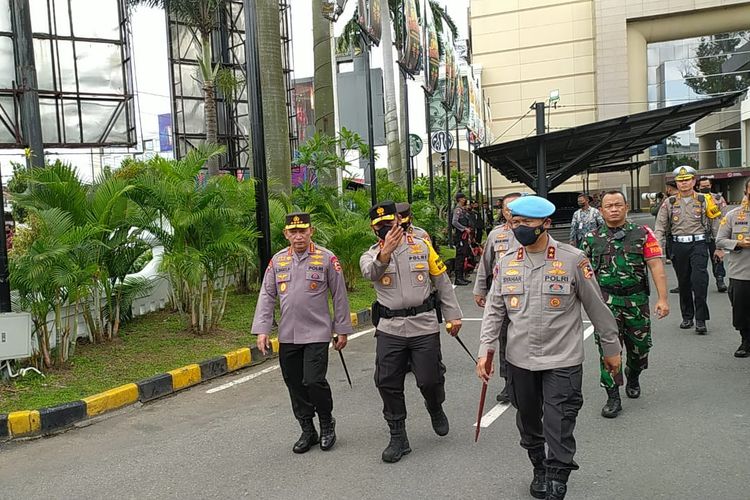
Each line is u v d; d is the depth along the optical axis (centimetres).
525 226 369
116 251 832
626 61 4272
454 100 2291
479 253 1781
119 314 873
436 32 1925
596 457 458
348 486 426
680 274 866
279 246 1113
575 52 4550
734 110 4244
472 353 806
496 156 1686
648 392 605
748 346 716
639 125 1451
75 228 702
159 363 742
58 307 708
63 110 2133
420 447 491
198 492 429
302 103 3494
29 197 780
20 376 664
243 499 414
